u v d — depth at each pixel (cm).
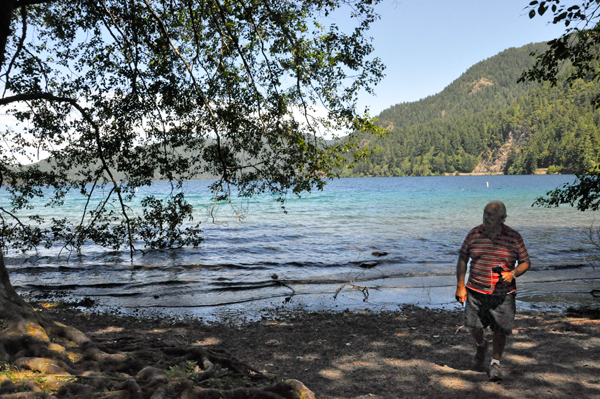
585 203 802
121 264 1321
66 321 698
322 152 846
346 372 434
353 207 3566
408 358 479
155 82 769
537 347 497
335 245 1655
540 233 1875
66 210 3266
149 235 970
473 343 534
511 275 363
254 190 880
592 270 1151
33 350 294
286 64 806
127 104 784
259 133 826
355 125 848
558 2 586
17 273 1197
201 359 349
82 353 323
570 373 409
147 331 636
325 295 927
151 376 278
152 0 739
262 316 754
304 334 611
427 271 1172
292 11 778
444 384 391
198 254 1501
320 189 874
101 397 240
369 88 857
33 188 888
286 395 295
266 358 492
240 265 1279
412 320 688
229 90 798
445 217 2675
